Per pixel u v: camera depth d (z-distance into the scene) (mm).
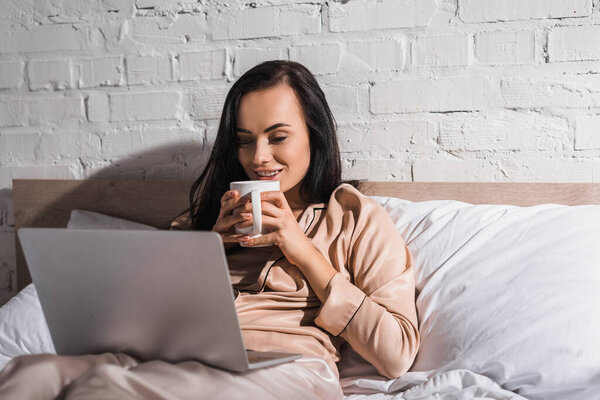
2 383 731
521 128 1405
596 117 1358
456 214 1266
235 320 774
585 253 1085
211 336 806
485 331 1037
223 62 1604
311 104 1244
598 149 1361
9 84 1787
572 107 1372
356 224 1185
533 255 1112
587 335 974
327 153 1285
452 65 1440
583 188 1325
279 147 1211
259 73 1237
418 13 1453
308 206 1271
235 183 1077
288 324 1107
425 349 1097
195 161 1645
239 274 1219
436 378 996
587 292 1024
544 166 1396
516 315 1031
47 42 1746
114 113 1702
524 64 1395
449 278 1146
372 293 1108
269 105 1196
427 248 1222
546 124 1390
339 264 1155
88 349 903
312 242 1188
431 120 1462
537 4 1377
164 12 1643
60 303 886
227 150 1308
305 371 914
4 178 1809
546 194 1354
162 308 816
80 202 1692
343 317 1061
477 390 951
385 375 1075
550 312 1016
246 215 1054
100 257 817
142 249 784
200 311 792
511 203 1379
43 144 1768
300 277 1149
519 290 1064
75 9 1715
